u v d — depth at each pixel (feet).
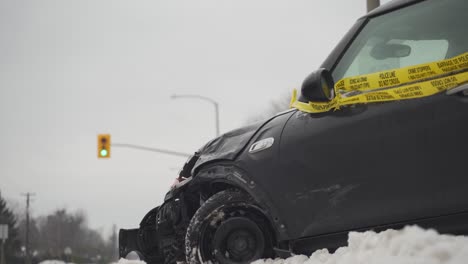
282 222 12.76
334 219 12.10
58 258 403.54
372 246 10.71
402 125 11.40
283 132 13.14
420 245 9.90
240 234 13.26
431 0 12.36
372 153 11.69
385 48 12.44
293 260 12.29
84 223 588.09
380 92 11.77
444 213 10.89
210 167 14.03
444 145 10.91
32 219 506.48
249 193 13.23
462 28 11.69
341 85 12.34
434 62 11.28
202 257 13.48
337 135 12.19
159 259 17.99
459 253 9.37
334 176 12.12
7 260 349.20
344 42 13.08
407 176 11.27
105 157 107.86
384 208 11.50
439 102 11.07
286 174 12.76
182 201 15.05
